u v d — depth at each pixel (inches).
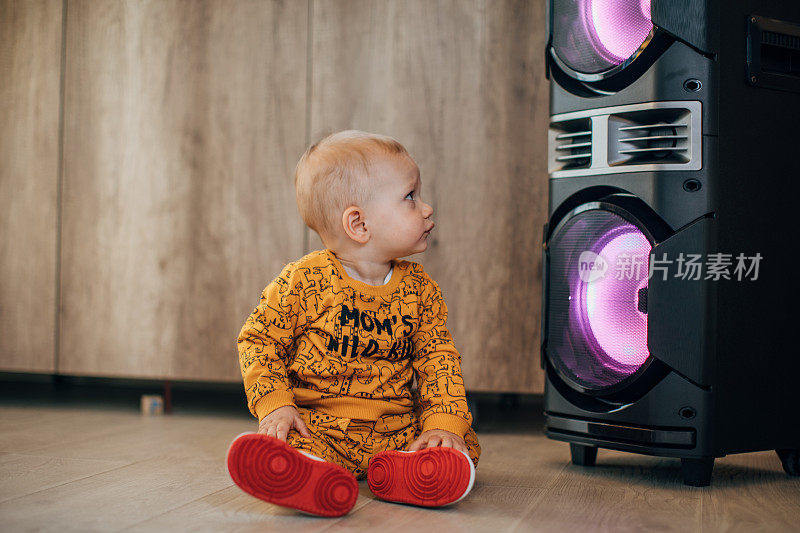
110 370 64.0
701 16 38.5
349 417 36.2
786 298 41.4
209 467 41.8
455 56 57.5
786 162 41.5
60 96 64.7
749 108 40.0
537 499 35.4
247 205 61.4
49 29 64.8
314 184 37.9
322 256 37.9
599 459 46.2
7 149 65.7
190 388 81.7
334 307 36.7
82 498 34.4
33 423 58.4
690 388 38.2
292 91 60.6
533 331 56.5
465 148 57.3
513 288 56.7
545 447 50.9
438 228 57.7
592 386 40.7
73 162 64.6
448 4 57.6
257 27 61.1
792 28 41.8
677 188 38.7
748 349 39.7
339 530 29.4
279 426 33.1
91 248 64.2
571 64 42.0
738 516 32.7
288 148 60.7
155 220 63.0
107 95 63.8
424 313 39.4
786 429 41.3
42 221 65.1
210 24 61.9
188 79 62.3
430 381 37.7
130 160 63.4
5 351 65.7
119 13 63.6
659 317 38.5
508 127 56.7
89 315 64.3
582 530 30.0
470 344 57.3
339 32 59.6
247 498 34.5
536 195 56.3
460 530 29.7
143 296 63.3
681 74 38.7
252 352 35.7
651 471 42.6
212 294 62.0
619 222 40.0
